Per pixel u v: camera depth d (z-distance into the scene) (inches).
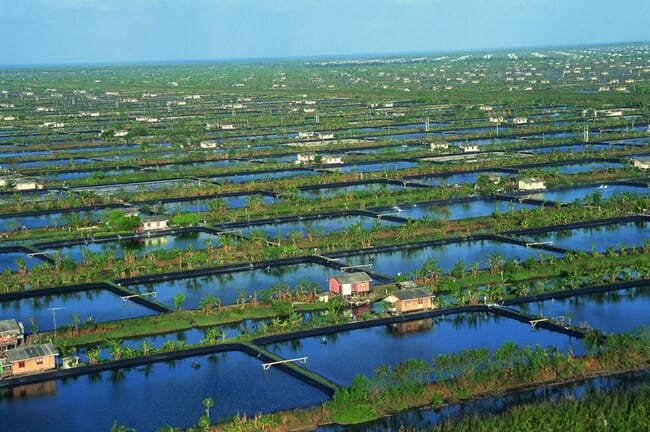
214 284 7844.5
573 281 7367.1
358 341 6397.6
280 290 7283.5
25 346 6102.4
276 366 5974.4
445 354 6018.7
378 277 7731.3
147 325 6752.0
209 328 6752.0
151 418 5315.0
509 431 4808.1
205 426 5054.1
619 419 4884.4
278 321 6584.6
